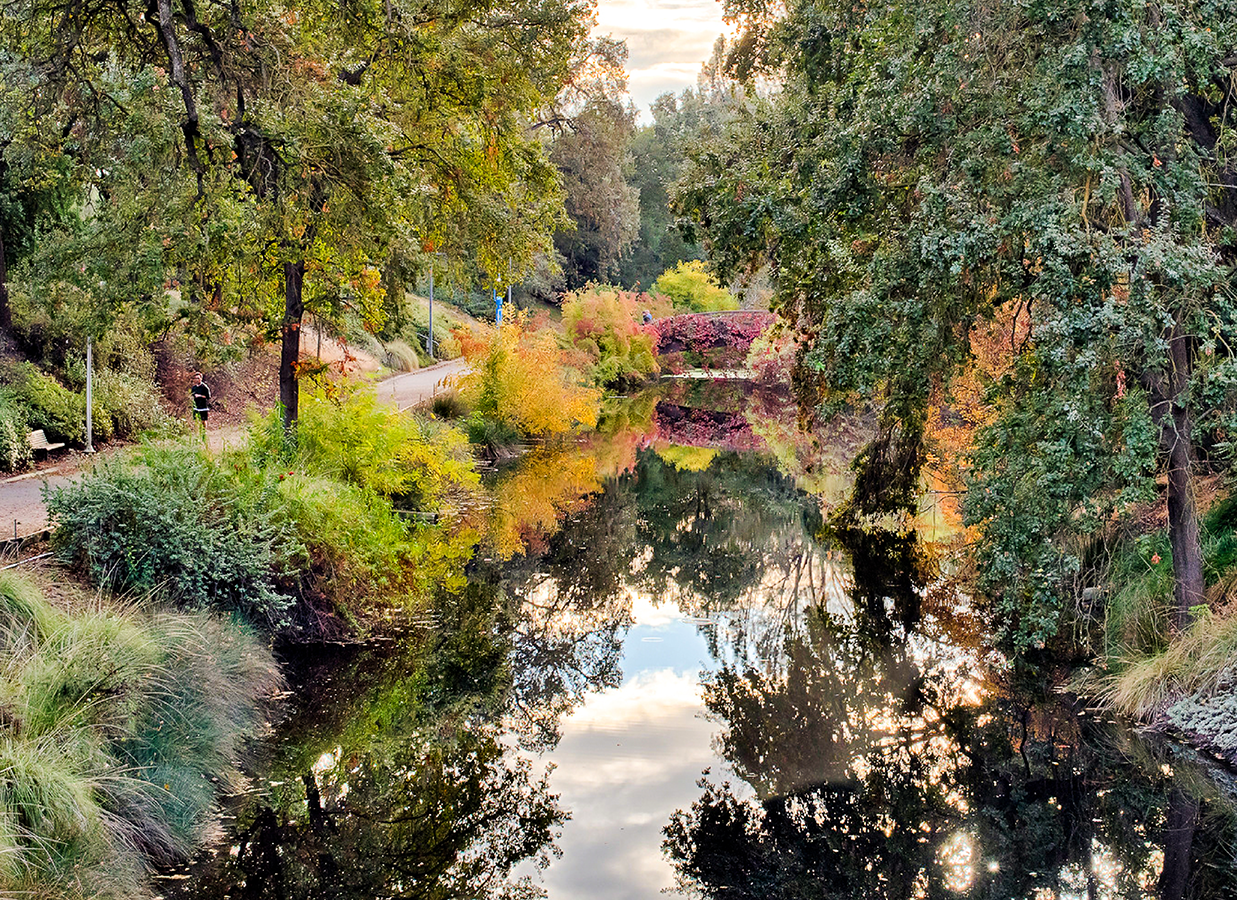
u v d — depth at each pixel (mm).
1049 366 7863
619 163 54531
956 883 6113
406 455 15695
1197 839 6598
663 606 12406
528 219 16875
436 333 39906
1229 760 7395
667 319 49625
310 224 11984
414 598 11484
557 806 7055
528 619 11633
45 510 11281
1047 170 7910
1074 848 6574
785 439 28844
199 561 8656
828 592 12977
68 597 7602
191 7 10992
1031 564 8773
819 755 7984
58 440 15875
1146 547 9383
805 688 9516
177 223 10891
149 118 10992
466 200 15664
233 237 10781
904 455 15680
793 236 10062
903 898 5938
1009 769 7703
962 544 13992
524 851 6363
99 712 6230
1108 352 7625
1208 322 7711
